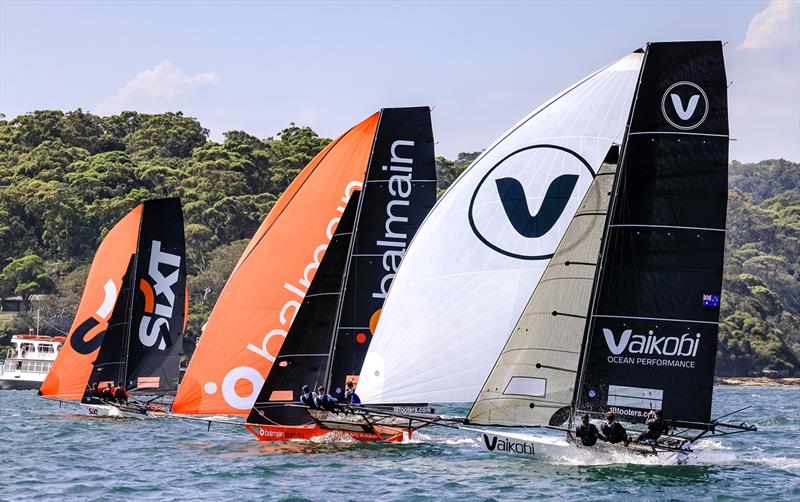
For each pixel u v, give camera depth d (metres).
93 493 65.62
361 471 72.12
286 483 68.00
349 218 85.81
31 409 152.62
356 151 90.56
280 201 92.00
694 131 67.25
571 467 71.12
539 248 74.88
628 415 68.31
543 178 74.88
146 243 123.81
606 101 73.94
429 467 73.19
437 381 75.44
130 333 123.38
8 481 70.94
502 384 70.31
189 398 89.56
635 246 67.81
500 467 72.56
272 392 85.38
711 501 61.28
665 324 67.56
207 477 71.25
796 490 65.06
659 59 67.62
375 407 81.75
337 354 84.19
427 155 85.62
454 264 75.56
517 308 75.00
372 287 84.50
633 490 63.69
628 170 68.00
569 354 69.19
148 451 87.81
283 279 90.75
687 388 67.38
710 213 67.12
